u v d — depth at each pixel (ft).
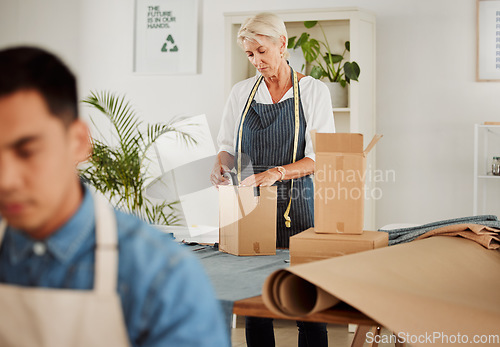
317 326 8.21
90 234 2.84
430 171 15.89
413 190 15.98
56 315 2.81
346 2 16.21
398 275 4.87
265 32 8.97
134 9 17.66
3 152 2.57
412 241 6.54
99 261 2.76
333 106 15.03
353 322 4.53
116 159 13.65
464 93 15.69
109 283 2.75
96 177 13.99
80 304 2.78
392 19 16.01
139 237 2.80
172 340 2.70
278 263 6.59
